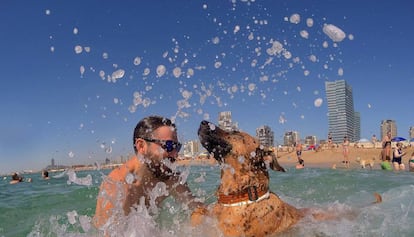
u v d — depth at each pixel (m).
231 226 0.80
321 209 0.98
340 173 2.76
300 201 1.28
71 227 0.99
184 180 0.99
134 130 0.93
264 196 0.82
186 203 1.02
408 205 1.04
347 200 1.26
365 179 2.07
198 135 0.85
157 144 0.89
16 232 1.00
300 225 0.84
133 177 0.90
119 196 0.89
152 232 0.84
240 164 0.82
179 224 0.90
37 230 0.99
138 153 0.90
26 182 3.69
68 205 1.42
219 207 0.84
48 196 1.75
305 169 3.79
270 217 0.81
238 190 0.81
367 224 0.87
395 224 0.86
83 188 1.94
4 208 1.44
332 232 0.81
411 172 3.07
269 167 0.88
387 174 2.67
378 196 1.14
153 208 0.94
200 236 0.82
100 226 0.88
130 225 0.84
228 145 0.83
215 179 1.86
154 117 0.93
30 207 1.43
